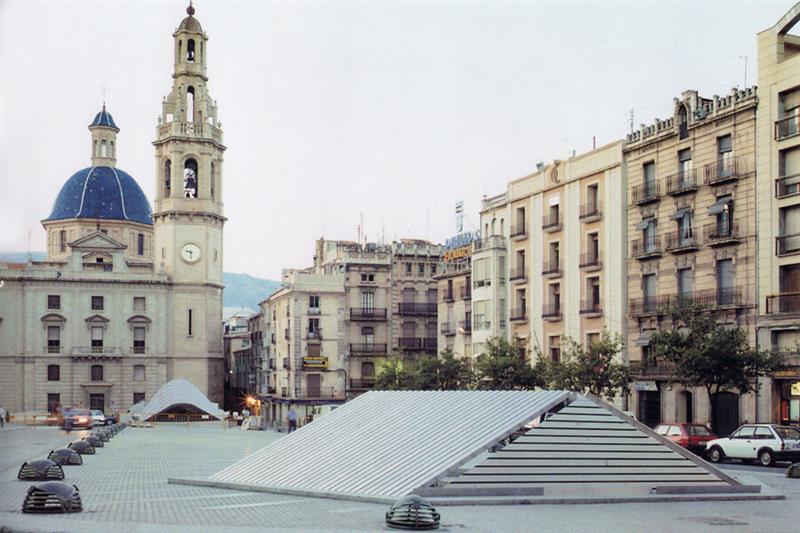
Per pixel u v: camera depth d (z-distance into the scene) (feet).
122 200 396.98
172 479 90.27
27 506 65.36
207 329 349.00
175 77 359.25
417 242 363.15
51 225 392.68
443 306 304.50
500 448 78.54
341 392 326.24
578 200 226.17
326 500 75.20
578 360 191.01
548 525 61.62
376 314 333.83
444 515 66.03
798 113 165.68
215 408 282.56
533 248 244.42
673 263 194.08
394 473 77.92
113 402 333.62
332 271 343.05
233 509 69.51
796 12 164.76
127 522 60.70
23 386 323.98
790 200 164.96
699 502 77.46
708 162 185.98
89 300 334.24
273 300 353.31
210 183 356.59
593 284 220.84
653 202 201.05
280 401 332.80
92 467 111.04
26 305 326.24
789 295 164.35
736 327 167.94
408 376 257.14
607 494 77.66
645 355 201.57
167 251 348.79
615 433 79.77
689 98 191.72
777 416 164.25
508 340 252.83
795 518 67.87
